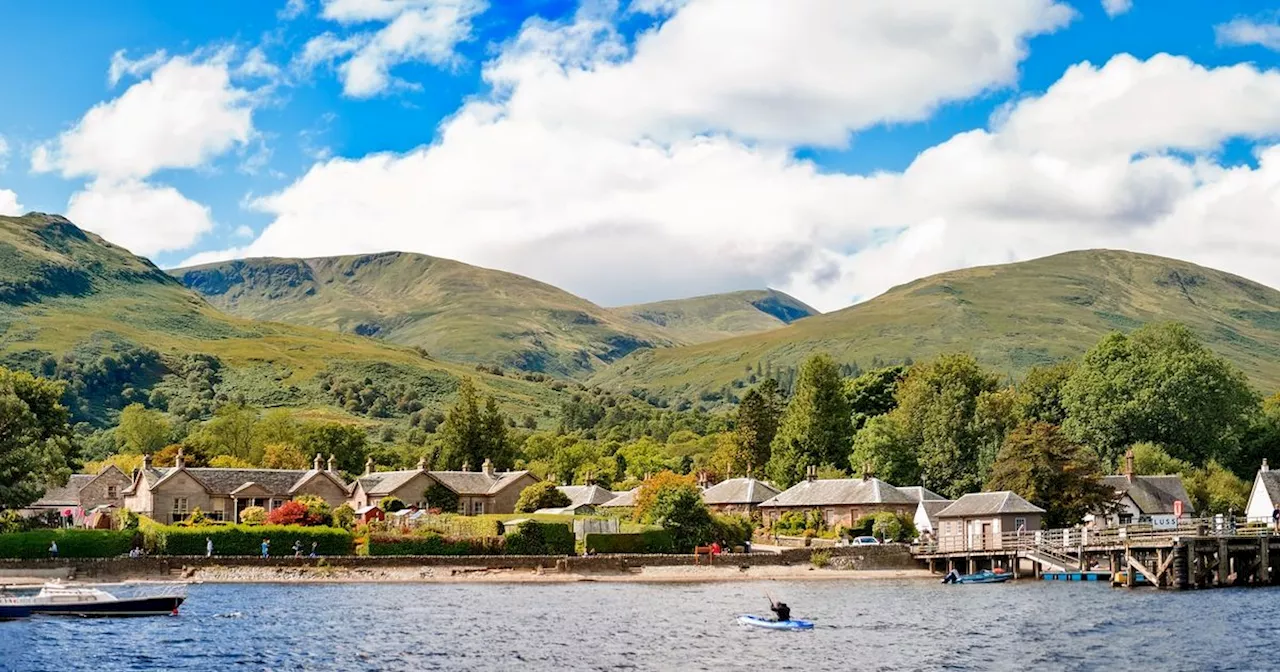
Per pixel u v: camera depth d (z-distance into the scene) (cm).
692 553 14038
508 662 7131
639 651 7525
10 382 13938
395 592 11269
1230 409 18375
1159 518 14112
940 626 8619
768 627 8594
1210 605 9612
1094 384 18712
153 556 12262
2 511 13950
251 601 10250
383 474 18575
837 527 16188
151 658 7156
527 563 13350
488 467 19612
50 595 9056
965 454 19038
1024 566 13838
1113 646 7544
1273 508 14762
